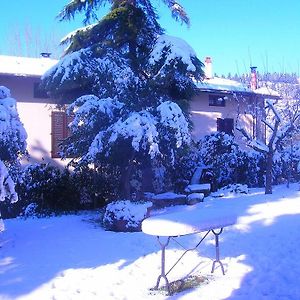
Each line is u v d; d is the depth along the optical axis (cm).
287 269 614
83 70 1200
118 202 1039
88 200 1452
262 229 902
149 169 1377
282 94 2075
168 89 1319
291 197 1366
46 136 1625
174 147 1175
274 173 1831
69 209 1402
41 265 684
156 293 548
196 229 566
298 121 1808
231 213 651
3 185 797
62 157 1324
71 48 1420
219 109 2167
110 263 693
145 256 732
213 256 717
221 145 1759
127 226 988
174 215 605
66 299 530
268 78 2341
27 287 573
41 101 1625
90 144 1208
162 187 1537
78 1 1345
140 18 1332
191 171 1670
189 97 1373
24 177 1338
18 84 1592
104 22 1325
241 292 535
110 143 1117
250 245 775
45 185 1372
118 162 1227
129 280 605
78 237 916
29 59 1847
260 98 2106
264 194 1472
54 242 866
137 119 1102
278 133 1738
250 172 1773
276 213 1080
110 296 540
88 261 707
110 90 1224
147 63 1281
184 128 1136
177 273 634
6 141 851
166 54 1222
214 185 1681
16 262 707
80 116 1144
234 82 2362
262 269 626
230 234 869
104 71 1214
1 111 841
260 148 1503
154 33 1384
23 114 1594
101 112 1140
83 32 1380
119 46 1368
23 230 1023
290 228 897
